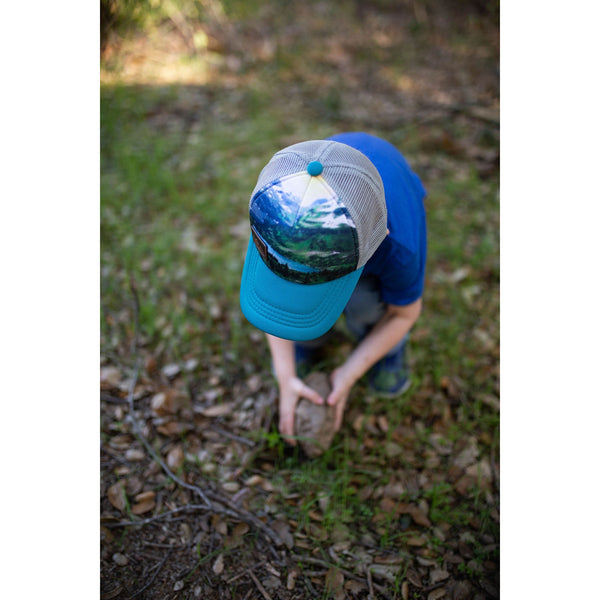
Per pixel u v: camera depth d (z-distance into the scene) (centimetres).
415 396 231
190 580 172
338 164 128
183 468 202
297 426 199
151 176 321
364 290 181
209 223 305
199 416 220
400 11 546
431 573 177
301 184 125
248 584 172
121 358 236
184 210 311
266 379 235
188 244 292
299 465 206
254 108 395
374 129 382
